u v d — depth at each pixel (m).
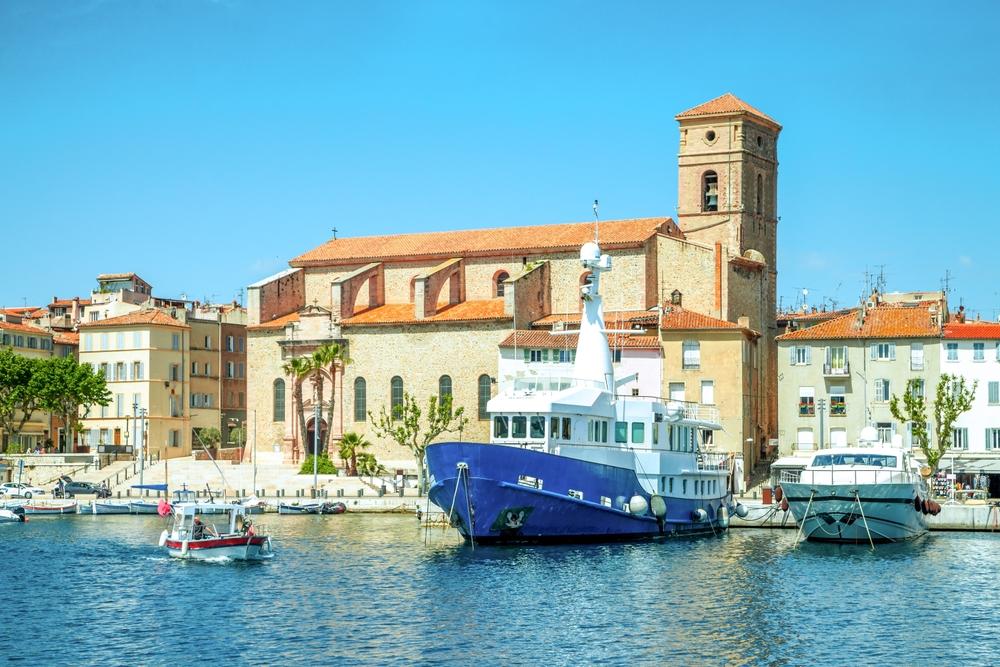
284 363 137.38
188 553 78.69
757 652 53.50
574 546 80.81
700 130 134.50
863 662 52.09
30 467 134.25
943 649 54.00
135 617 60.66
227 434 161.00
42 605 63.75
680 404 91.56
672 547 81.38
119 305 165.75
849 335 116.75
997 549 81.56
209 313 167.62
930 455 104.69
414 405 119.56
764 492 102.88
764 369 134.12
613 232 132.75
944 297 136.62
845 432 116.56
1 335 152.38
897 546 83.00
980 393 112.94
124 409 150.38
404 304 140.38
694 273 128.75
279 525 98.62
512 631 56.81
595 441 83.44
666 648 54.03
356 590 66.44
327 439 135.88
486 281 136.75
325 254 144.50
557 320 129.38
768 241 137.62
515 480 78.06
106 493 121.62
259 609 62.03
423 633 56.59
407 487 125.81
